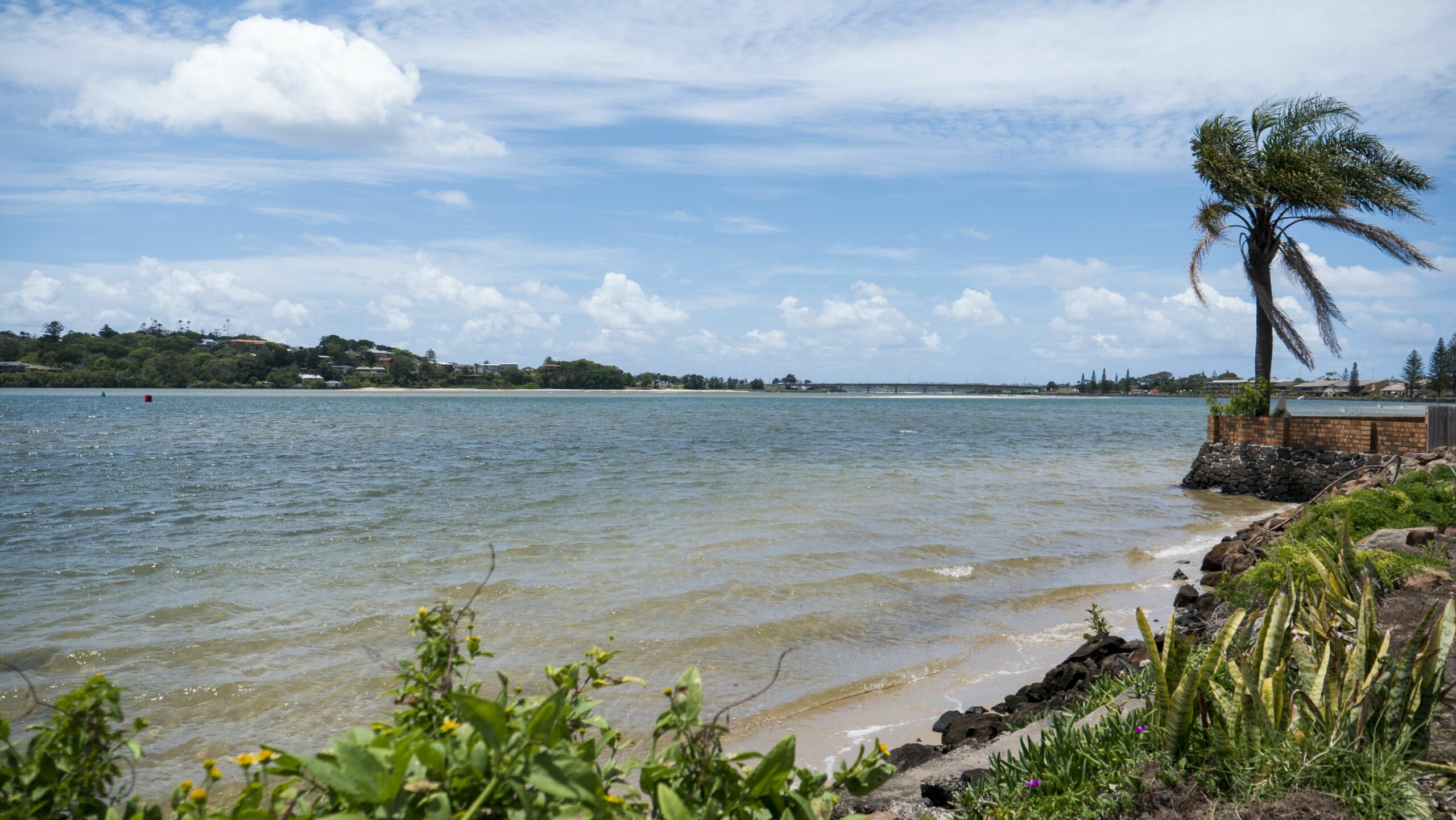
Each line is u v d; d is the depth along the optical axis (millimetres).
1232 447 25906
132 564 13797
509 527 17359
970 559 14891
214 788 6328
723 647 9867
